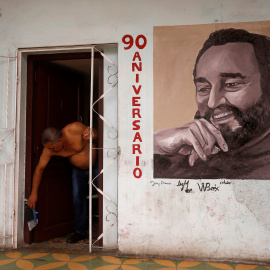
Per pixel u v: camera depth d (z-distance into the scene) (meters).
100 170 3.67
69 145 3.89
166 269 3.05
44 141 3.66
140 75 3.49
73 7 3.65
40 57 3.88
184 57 3.44
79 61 4.25
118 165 3.49
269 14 3.32
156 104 3.45
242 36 3.34
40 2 3.72
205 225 3.32
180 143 3.40
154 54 3.48
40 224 3.94
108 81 3.65
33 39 3.70
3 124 3.73
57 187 4.24
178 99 3.42
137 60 3.50
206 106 3.38
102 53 3.63
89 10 3.62
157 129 3.44
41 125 3.99
